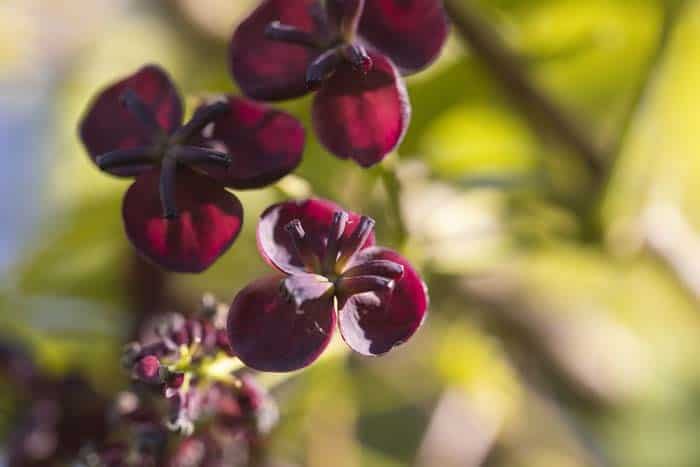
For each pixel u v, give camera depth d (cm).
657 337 53
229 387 41
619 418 52
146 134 41
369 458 50
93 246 49
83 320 47
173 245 40
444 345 50
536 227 47
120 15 51
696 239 49
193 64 50
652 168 47
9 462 45
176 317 41
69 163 50
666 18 46
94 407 45
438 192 47
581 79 50
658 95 47
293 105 46
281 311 39
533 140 48
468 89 48
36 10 51
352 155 41
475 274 48
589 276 51
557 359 51
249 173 40
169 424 40
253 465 44
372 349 39
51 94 51
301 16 41
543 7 49
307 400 46
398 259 40
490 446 51
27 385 45
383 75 40
